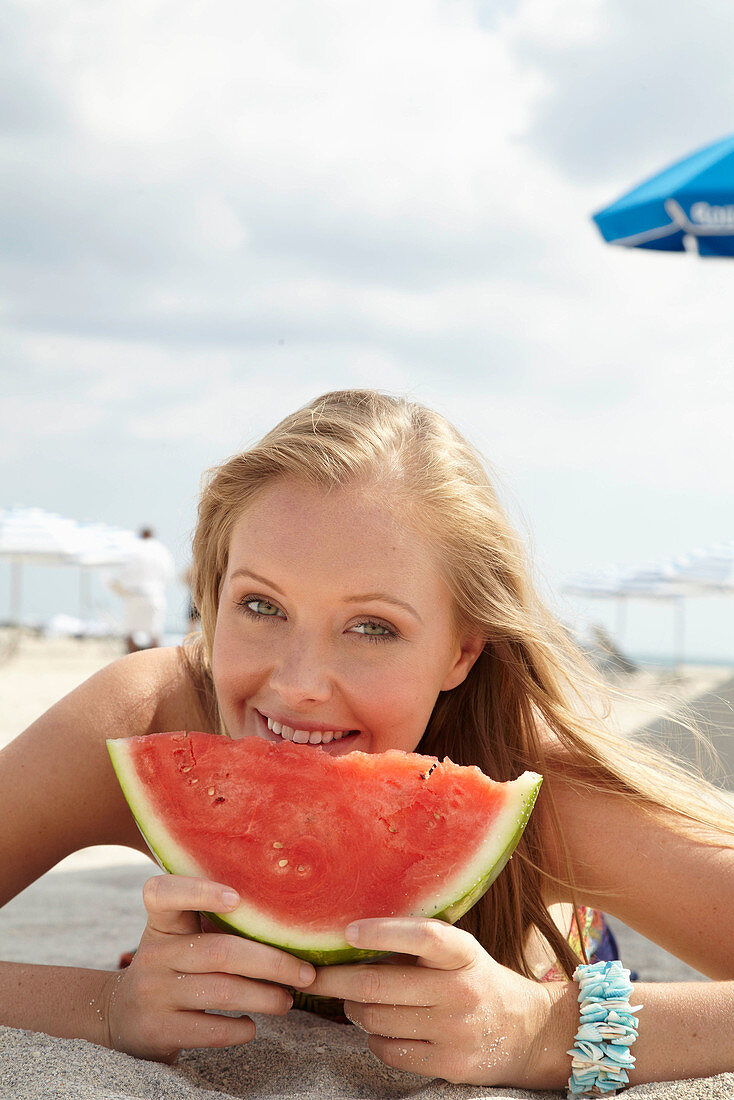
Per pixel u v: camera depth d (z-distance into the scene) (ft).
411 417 7.21
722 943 6.35
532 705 7.32
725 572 69.56
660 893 6.53
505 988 5.36
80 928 12.25
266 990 5.15
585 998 5.62
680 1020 5.62
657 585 71.00
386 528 6.07
